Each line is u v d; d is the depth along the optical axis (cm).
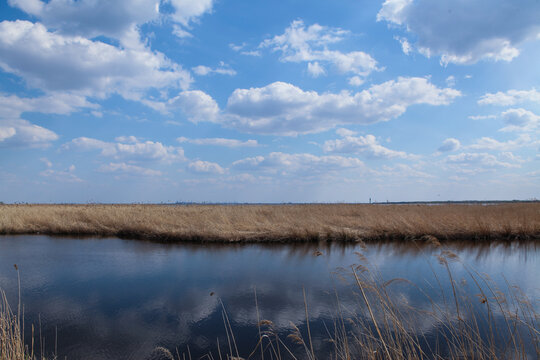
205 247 1212
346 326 515
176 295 674
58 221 1703
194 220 1631
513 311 571
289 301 636
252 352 435
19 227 1638
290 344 462
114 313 579
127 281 773
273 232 1362
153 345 464
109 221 1714
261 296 668
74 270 872
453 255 454
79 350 446
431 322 523
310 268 895
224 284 750
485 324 518
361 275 722
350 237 1327
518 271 859
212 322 542
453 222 1550
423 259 1006
